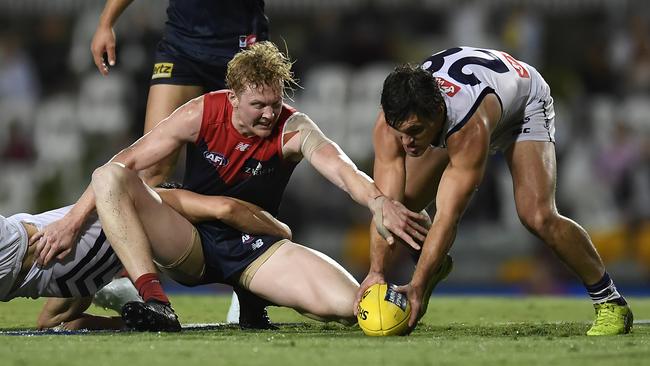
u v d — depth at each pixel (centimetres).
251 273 1714
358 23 4850
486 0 4891
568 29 4947
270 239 1725
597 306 1720
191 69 2081
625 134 4409
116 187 1611
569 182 4319
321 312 1669
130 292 1808
